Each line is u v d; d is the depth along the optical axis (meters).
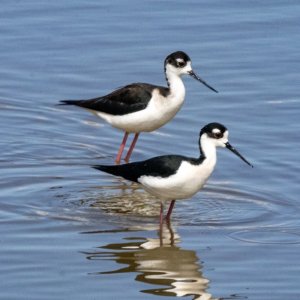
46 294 12.02
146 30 21.73
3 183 15.59
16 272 12.59
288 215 14.54
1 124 18.23
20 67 20.30
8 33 21.55
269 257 13.16
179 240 13.72
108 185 15.77
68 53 20.81
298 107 18.39
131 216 14.55
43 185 15.61
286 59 20.34
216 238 13.78
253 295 12.09
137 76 19.75
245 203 15.00
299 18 22.03
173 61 16.61
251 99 18.78
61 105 18.97
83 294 12.05
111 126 18.30
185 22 22.05
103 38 21.38
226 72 19.89
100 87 19.41
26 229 13.91
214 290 12.23
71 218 14.36
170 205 14.38
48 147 17.31
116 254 13.23
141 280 12.48
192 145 17.22
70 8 22.72
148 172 14.07
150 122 16.67
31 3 22.89
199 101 18.80
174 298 11.98
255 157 16.55
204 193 15.38
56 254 13.16
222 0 23.00
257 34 21.42
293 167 16.12
